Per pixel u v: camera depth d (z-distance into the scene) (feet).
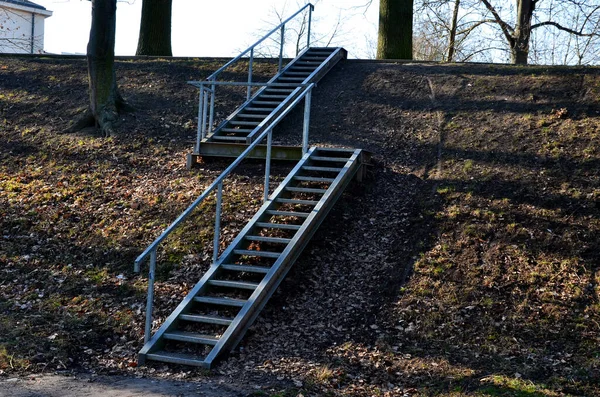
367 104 43.80
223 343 23.36
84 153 41.09
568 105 39.24
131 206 34.53
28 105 48.01
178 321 25.26
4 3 105.60
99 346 24.75
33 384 20.72
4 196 36.47
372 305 26.94
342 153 35.81
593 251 28.30
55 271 30.01
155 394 20.07
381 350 24.03
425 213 32.48
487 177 34.27
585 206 30.91
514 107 40.24
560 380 21.58
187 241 31.12
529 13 64.18
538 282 27.09
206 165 37.99
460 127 39.37
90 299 27.84
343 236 31.50
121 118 44.42
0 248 31.78
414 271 28.66
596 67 42.83
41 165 40.24
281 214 30.58
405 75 46.93
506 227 30.35
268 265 29.01
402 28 56.70
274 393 20.31
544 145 35.96
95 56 44.19
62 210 34.73
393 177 36.11
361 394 20.68
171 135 42.47
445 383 21.44
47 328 25.45
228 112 44.57
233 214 32.45
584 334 24.27
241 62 52.42
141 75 51.47
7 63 55.26
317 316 26.35
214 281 26.73
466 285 27.40
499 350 23.86
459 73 45.83
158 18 60.44
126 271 29.78
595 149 34.71
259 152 36.76
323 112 43.57
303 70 49.37
